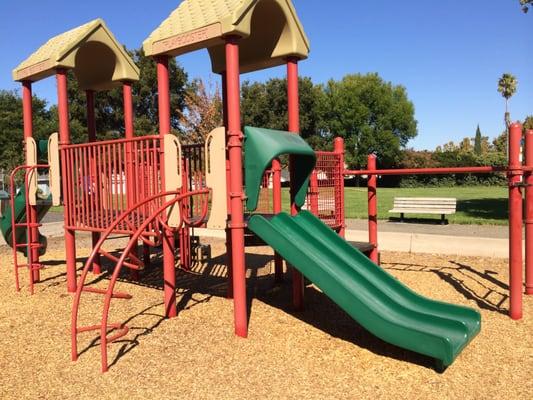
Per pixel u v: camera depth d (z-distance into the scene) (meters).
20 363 3.88
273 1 4.81
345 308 3.89
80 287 3.94
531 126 54.28
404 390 3.29
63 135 6.07
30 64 6.38
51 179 6.09
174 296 5.05
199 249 8.32
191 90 34.66
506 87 46.94
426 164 55.72
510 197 4.79
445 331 3.76
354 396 3.20
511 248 4.81
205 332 4.50
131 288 6.41
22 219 7.05
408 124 59.91
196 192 4.34
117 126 41.75
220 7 4.44
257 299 5.77
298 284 5.21
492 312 5.06
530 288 5.69
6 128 40.19
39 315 5.22
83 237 12.08
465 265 7.52
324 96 58.41
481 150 72.81
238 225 4.32
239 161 4.30
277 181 5.78
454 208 12.83
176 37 4.64
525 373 3.54
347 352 3.99
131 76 6.87
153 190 5.04
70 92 38.91
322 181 6.68
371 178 6.44
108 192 5.52
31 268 6.33
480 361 3.77
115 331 4.61
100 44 6.55
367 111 56.97
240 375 3.55
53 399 3.24
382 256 8.44
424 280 6.57
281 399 3.17
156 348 4.11
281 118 47.31
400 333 3.65
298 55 5.24
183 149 6.26
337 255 4.31
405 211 13.47
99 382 3.48
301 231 4.49
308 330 4.56
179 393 3.28
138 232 3.92
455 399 3.15
